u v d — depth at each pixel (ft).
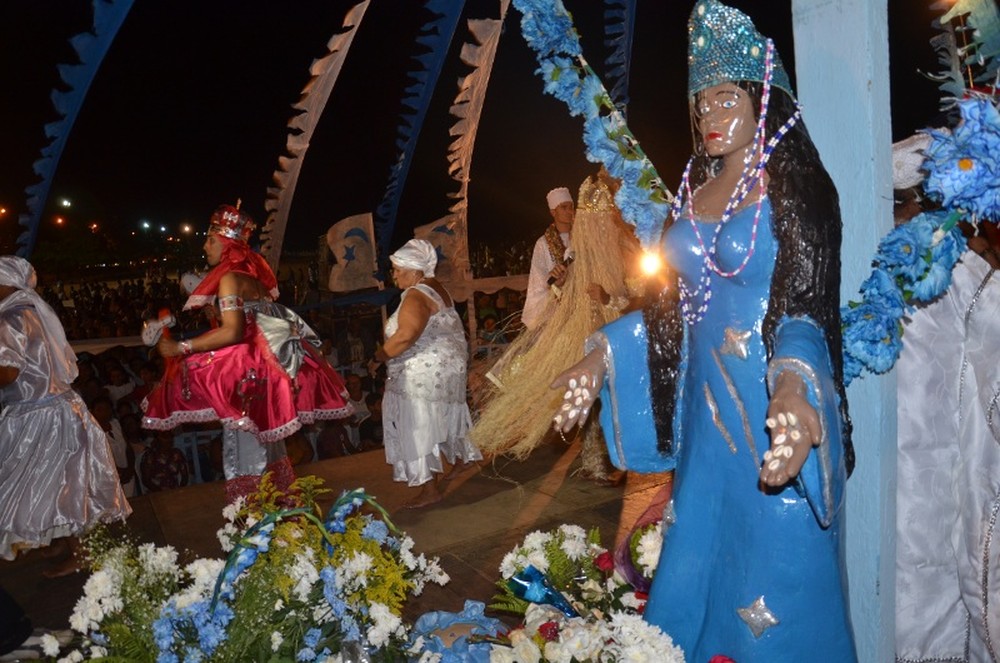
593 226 16.53
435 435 16.79
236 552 8.31
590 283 16.47
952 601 9.68
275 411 15.87
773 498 7.47
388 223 21.62
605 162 8.92
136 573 8.73
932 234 7.45
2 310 14.69
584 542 10.54
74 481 14.75
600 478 17.69
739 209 7.47
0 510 14.38
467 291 25.54
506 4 15.42
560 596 9.74
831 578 7.53
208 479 24.84
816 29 7.81
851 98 7.67
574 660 8.40
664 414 8.52
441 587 13.53
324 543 9.40
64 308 55.06
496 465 19.44
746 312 7.49
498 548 14.93
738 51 7.33
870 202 7.70
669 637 8.13
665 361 8.41
